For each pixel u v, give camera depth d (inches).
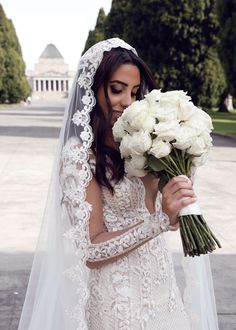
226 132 923.4
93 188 75.7
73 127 78.0
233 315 168.7
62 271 75.9
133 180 77.8
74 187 74.5
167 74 1360.7
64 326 78.2
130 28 1374.3
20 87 2613.2
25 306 86.9
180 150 73.6
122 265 75.9
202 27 1326.3
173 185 71.2
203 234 70.2
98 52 79.0
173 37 1330.0
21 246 241.1
